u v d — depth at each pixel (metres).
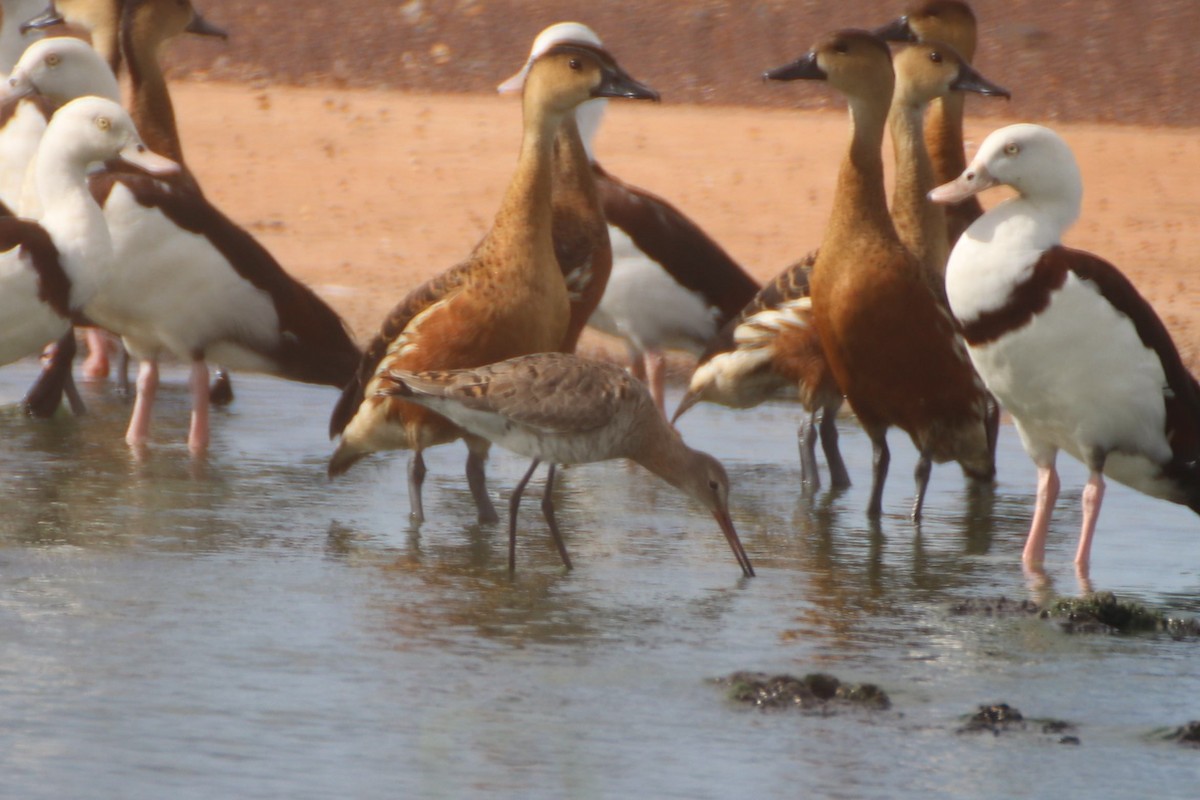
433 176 28.14
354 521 13.07
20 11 19.95
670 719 8.94
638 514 13.68
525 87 12.70
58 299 14.27
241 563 11.73
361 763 8.27
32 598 10.67
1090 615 10.87
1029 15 35.03
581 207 14.80
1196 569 12.40
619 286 16.28
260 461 14.98
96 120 14.30
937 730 8.87
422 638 10.20
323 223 25.00
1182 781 8.25
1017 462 15.90
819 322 13.25
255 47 36.56
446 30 36.91
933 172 14.96
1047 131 11.70
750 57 34.78
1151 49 33.88
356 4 37.94
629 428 11.70
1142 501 14.52
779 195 26.81
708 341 16.59
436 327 12.63
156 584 11.12
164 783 7.97
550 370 11.48
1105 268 11.64
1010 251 11.64
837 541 12.98
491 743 8.57
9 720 8.66
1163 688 9.61
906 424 13.41
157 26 16.53
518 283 12.60
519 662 9.80
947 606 11.20
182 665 9.56
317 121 31.64
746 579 11.81
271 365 15.39
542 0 37.47
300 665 9.63
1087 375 11.71
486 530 12.97
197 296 14.88
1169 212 26.00
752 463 15.58
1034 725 8.94
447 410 11.55
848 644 10.31
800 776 8.23
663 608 11.01
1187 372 12.11
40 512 12.88
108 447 15.27
